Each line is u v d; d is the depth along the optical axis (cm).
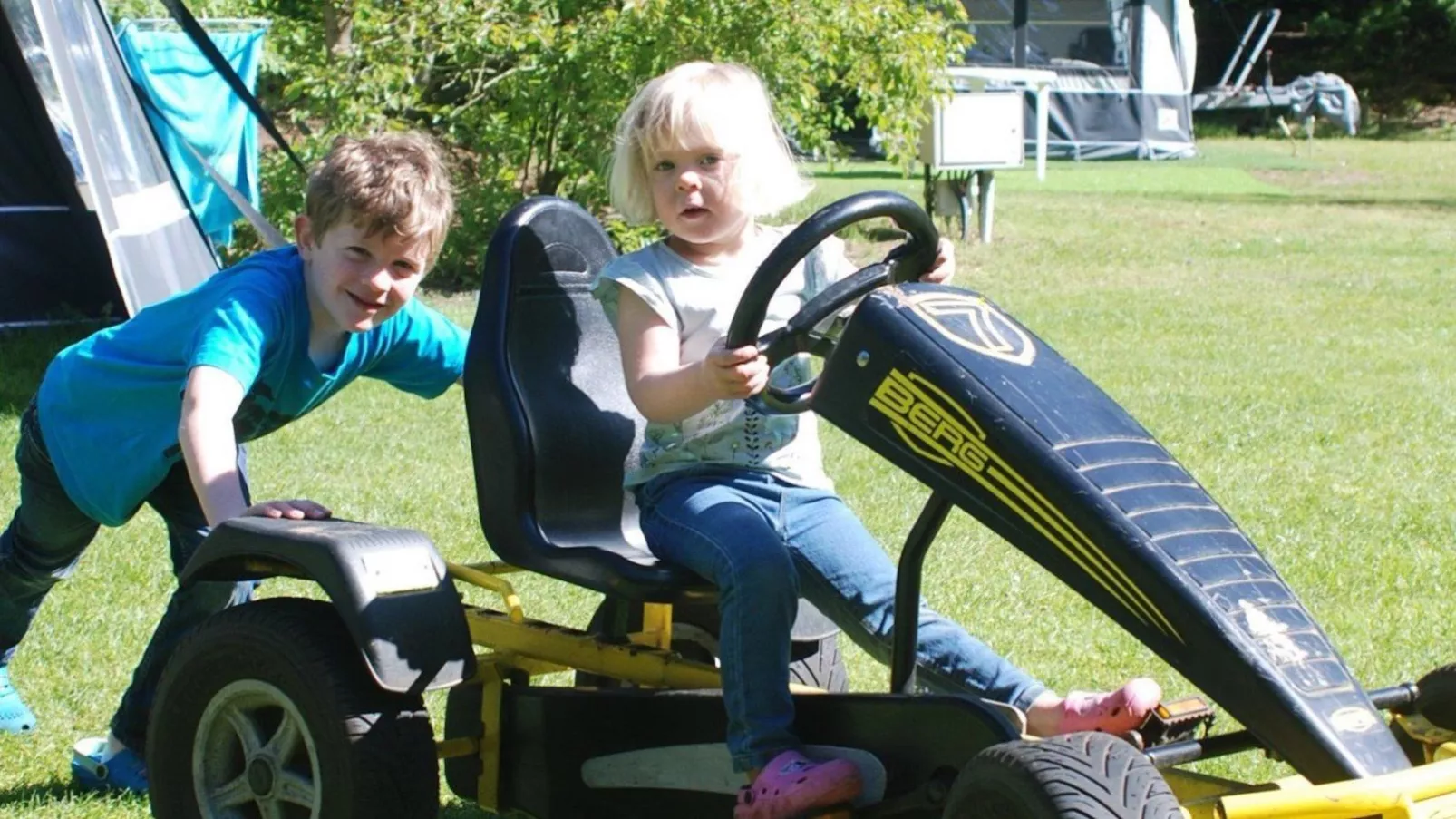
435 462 665
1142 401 805
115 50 896
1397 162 2475
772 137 306
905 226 281
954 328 270
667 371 290
